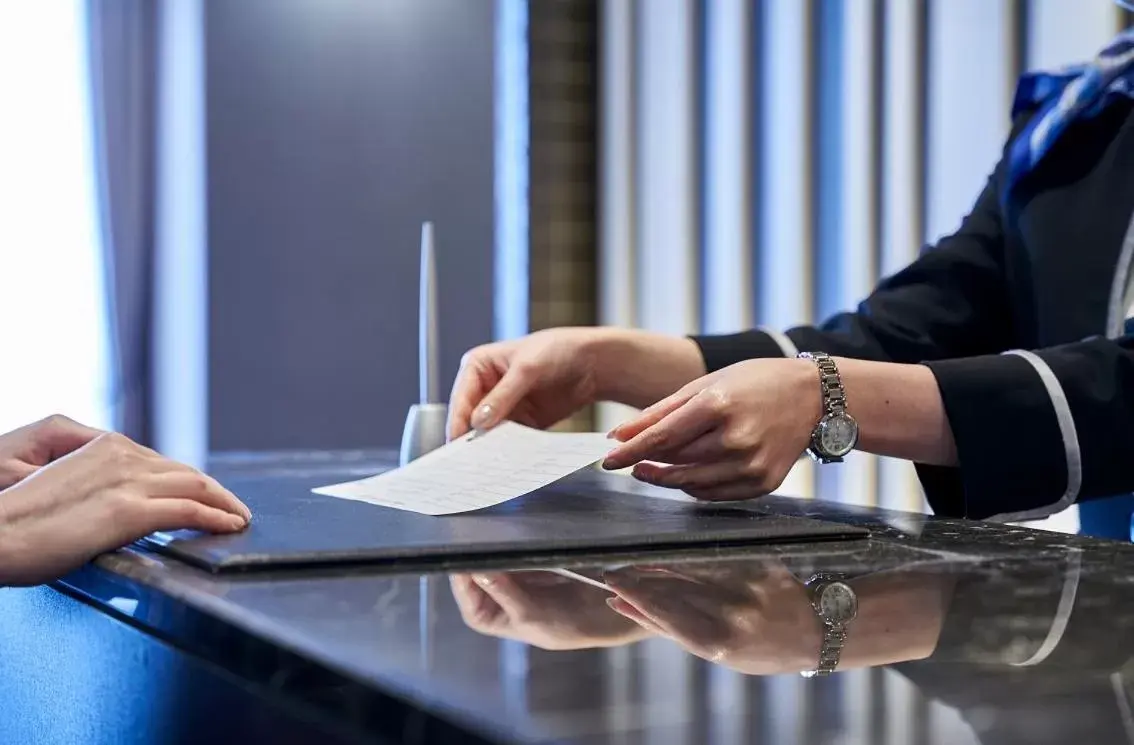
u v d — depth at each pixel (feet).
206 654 1.50
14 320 11.29
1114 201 3.82
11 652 2.26
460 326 12.39
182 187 11.69
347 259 12.16
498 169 12.40
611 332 3.84
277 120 11.91
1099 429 2.93
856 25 8.71
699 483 2.69
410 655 1.26
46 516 2.04
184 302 11.75
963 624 1.46
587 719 1.02
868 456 8.50
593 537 2.10
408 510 2.55
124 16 11.39
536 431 3.23
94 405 11.46
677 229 10.71
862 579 1.82
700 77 10.41
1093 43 6.72
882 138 8.46
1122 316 3.73
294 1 11.91
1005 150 4.35
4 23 11.17
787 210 9.43
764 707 1.06
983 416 2.91
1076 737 0.98
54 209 11.33
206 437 11.84
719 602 1.61
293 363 12.06
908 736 0.98
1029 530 2.46
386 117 12.18
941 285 4.33
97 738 1.84
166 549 2.01
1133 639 1.36
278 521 2.34
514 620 1.45
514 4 12.05
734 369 2.81
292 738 1.28
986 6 7.51
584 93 11.76
